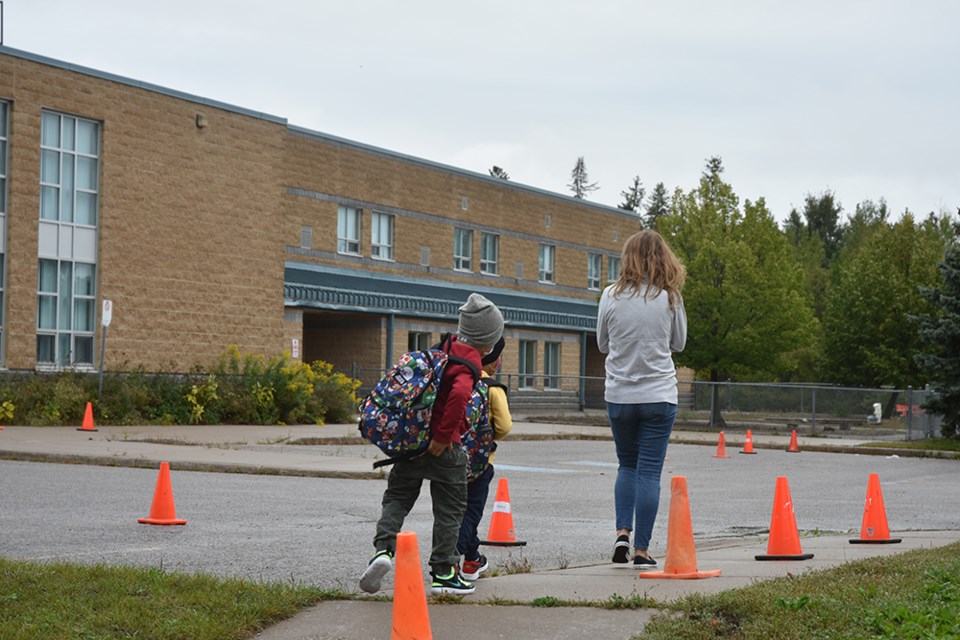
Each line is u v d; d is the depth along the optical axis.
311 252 40.75
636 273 8.34
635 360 8.29
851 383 52.00
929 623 6.17
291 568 9.05
